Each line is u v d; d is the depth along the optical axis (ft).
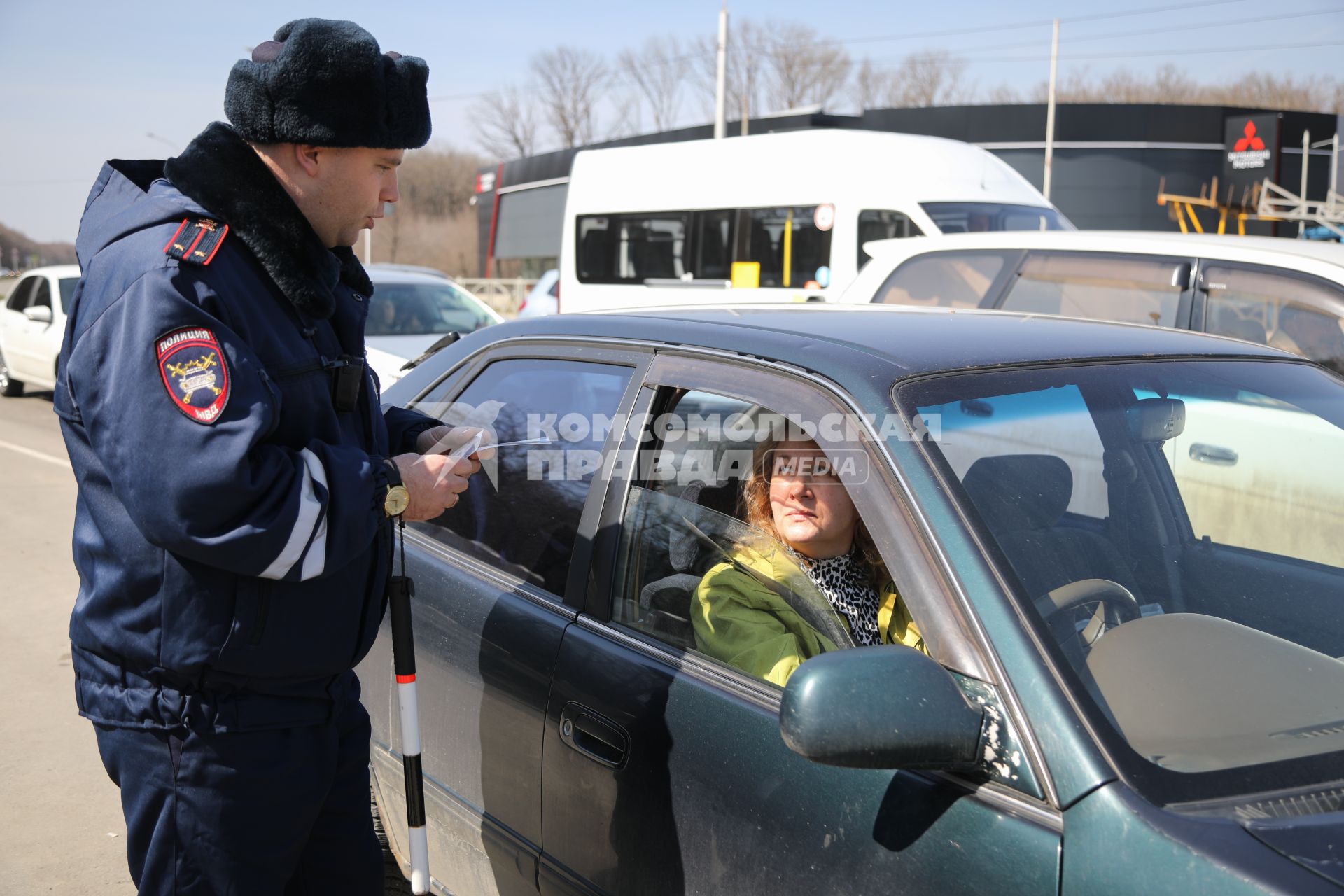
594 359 7.64
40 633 16.89
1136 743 4.66
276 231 5.67
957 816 4.69
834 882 5.07
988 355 6.45
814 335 6.66
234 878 5.91
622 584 6.76
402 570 6.56
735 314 7.68
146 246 5.45
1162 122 98.27
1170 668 5.17
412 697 6.55
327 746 6.16
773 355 6.38
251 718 5.77
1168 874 4.13
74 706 14.24
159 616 5.59
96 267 5.57
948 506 5.26
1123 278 16.19
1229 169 79.66
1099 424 6.33
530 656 6.98
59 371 5.75
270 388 5.51
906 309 8.11
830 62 211.00
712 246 35.78
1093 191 100.42
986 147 101.50
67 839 11.04
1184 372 6.97
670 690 6.11
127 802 5.99
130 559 5.57
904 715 4.57
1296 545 7.34
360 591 6.13
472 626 7.52
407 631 6.51
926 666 4.75
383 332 27.58
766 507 6.64
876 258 19.58
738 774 5.59
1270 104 201.36
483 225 160.76
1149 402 6.68
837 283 32.07
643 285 38.24
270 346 5.72
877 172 31.71
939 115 102.58
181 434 5.16
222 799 5.80
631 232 38.73
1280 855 4.10
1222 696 5.06
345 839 6.64
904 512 5.33
